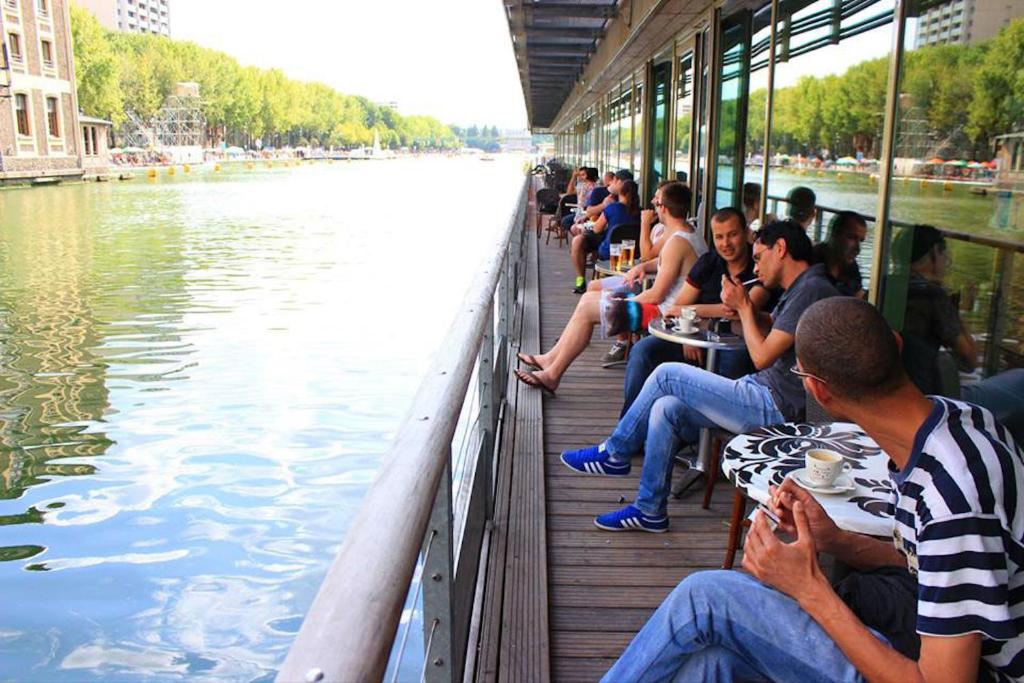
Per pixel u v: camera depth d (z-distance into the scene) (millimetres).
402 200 37406
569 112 26641
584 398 5031
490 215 29641
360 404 8797
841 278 4164
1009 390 2822
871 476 2160
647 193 11156
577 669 2395
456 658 1952
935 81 3273
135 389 9461
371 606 855
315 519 6352
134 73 79250
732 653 1574
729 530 3160
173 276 16609
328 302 13844
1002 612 1226
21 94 44688
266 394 9148
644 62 11141
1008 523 1258
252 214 30031
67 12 49438
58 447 7848
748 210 6082
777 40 5336
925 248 3357
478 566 2711
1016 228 2748
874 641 1400
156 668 4609
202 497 6711
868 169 3850
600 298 4828
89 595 5359
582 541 3182
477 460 2715
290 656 768
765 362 2998
